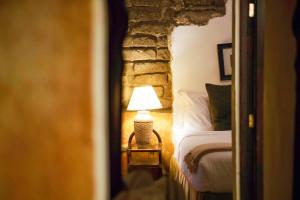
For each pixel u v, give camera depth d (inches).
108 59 29.2
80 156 28.9
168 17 145.3
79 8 28.0
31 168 29.0
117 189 33.5
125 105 144.5
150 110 146.3
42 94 28.5
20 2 28.0
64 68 28.3
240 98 66.5
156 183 43.3
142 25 144.5
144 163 130.9
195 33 146.6
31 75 28.4
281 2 47.2
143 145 136.0
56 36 28.1
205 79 148.3
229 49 146.8
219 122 135.1
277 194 50.2
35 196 29.1
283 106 47.1
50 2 28.0
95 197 29.1
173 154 143.9
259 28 62.2
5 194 29.0
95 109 28.5
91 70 28.3
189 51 146.9
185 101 142.8
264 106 56.3
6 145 28.8
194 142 117.0
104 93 28.8
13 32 28.1
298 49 41.2
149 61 145.6
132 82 145.3
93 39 28.2
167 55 146.3
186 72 147.3
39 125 28.7
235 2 66.9
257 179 62.9
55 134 28.7
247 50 65.3
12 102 28.5
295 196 41.2
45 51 28.3
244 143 66.2
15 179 29.0
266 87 55.0
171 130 147.2
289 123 44.9
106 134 29.1
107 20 28.6
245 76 65.7
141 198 38.6
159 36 145.4
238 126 67.3
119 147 33.3
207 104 142.6
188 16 145.7
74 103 28.5
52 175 29.0
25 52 28.3
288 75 45.0
